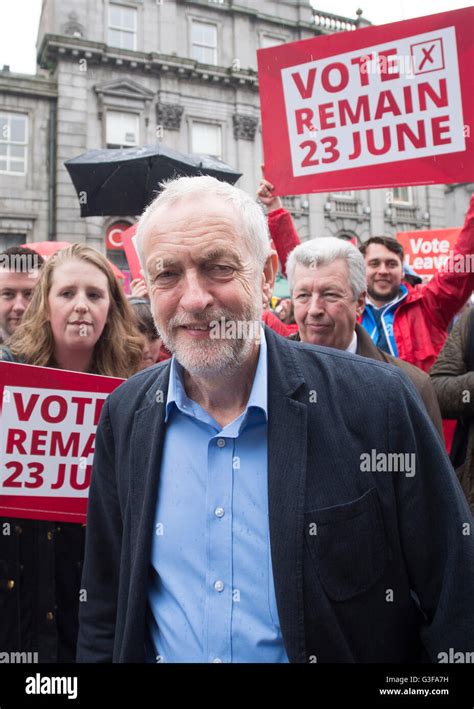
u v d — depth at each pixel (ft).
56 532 5.57
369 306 10.27
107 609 4.54
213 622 3.64
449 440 9.12
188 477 3.96
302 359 4.09
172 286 3.83
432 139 7.73
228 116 46.78
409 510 3.70
